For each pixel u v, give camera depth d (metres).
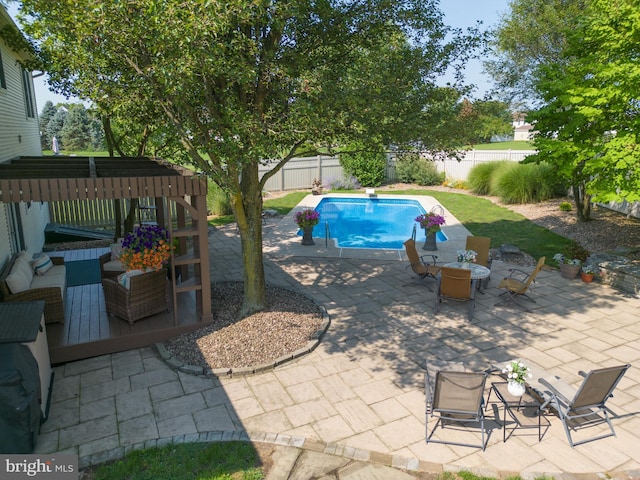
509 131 18.50
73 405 5.65
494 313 8.53
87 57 7.15
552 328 7.88
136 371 6.44
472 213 17.59
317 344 7.20
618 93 8.81
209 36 5.36
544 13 16.09
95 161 9.69
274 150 6.17
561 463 4.73
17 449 4.74
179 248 9.04
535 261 11.67
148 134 11.52
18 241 9.77
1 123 9.02
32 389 4.79
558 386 5.44
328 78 6.56
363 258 12.06
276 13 5.84
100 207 15.65
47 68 10.02
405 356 6.90
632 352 7.04
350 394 5.92
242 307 8.02
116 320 7.53
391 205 21.09
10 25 8.91
